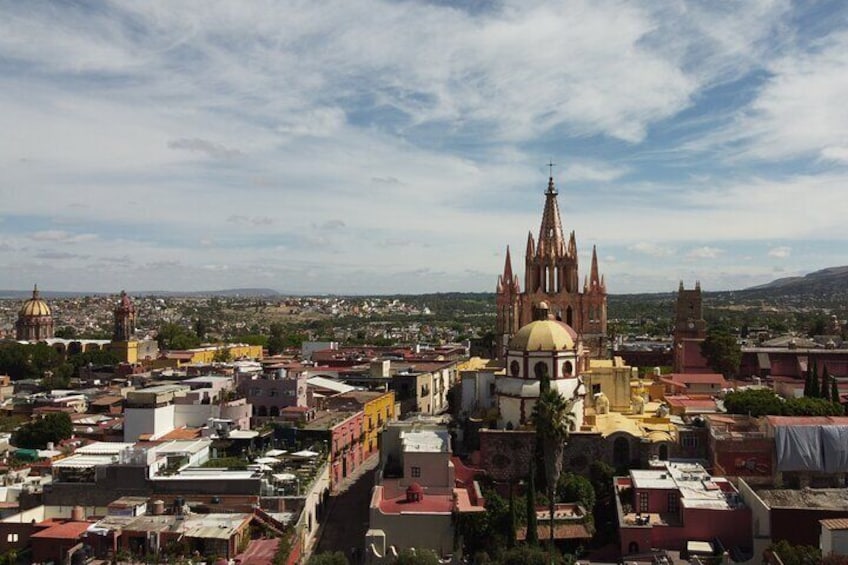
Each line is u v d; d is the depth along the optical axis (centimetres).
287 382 13325
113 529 7188
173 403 12200
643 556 7644
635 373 14200
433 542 8162
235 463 9606
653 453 9931
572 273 14925
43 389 18275
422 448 9412
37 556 7150
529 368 10162
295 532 7756
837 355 17975
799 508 7475
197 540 7006
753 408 11144
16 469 10150
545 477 9481
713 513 7838
